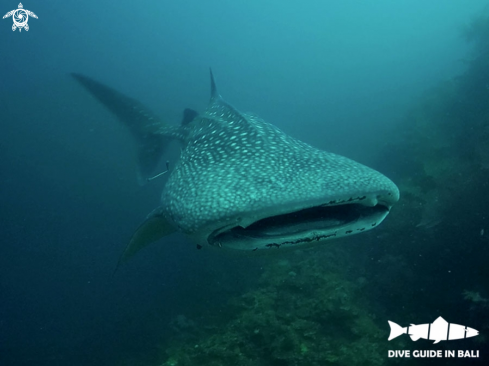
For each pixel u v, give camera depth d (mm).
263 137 3250
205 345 5316
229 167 2873
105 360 9367
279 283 6543
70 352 10680
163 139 6441
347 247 8180
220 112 4613
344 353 4930
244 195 2340
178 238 14242
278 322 5438
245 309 6391
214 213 2340
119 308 12234
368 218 2469
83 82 6805
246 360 4957
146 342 9203
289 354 4949
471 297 5125
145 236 4078
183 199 2779
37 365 10453
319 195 2209
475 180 6246
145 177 6309
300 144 3381
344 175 2449
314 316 5703
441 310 5695
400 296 6285
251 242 2383
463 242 5945
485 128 7398
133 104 6879
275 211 2195
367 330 5402
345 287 6383
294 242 2314
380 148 12953
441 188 6816
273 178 2488
